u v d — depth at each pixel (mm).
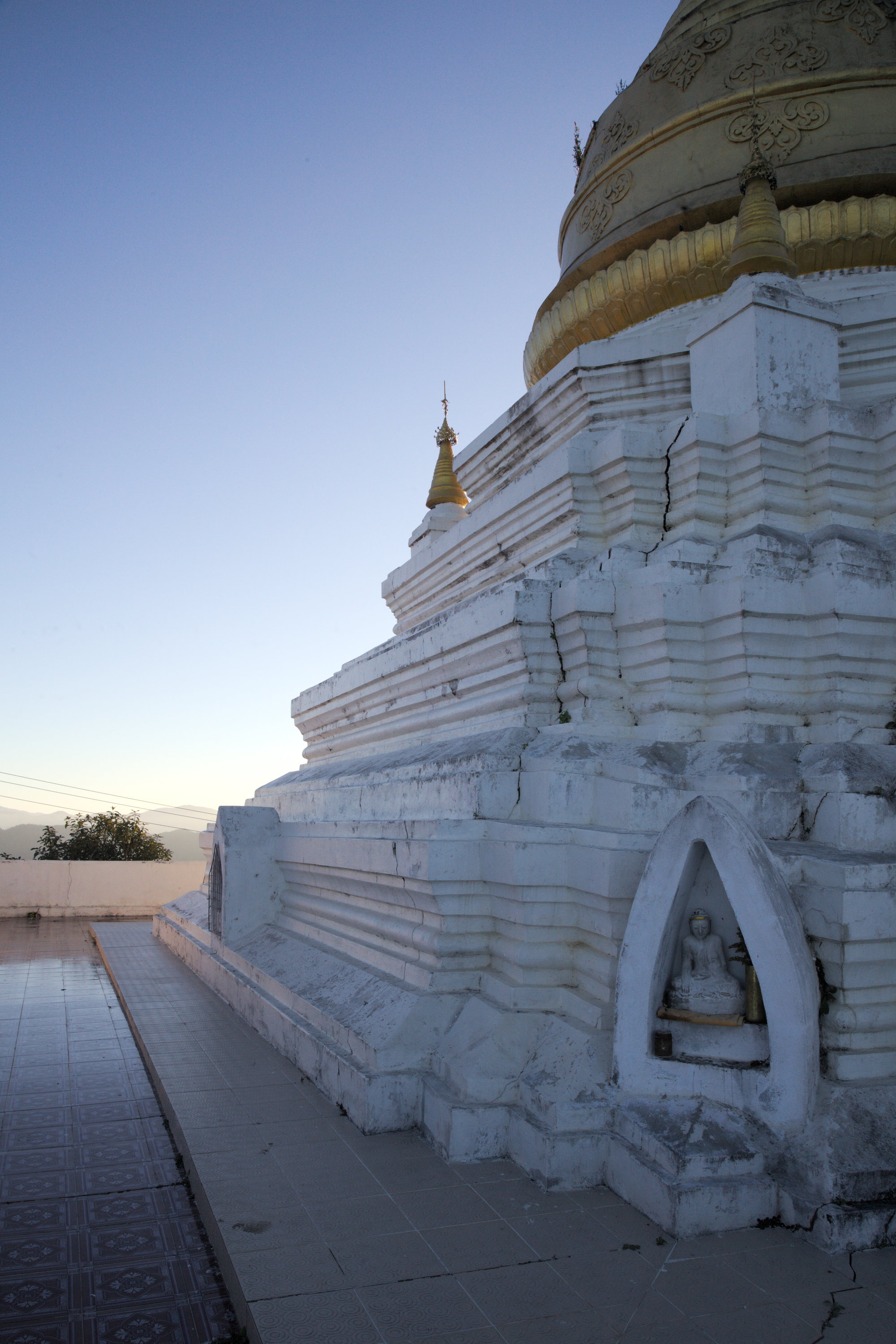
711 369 9172
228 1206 5547
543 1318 4445
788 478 8383
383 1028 7172
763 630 7527
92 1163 6684
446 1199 5621
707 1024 5809
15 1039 10102
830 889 5621
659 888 5957
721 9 12531
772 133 11523
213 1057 8695
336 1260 4941
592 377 10312
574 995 6742
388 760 10930
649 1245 5062
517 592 8414
